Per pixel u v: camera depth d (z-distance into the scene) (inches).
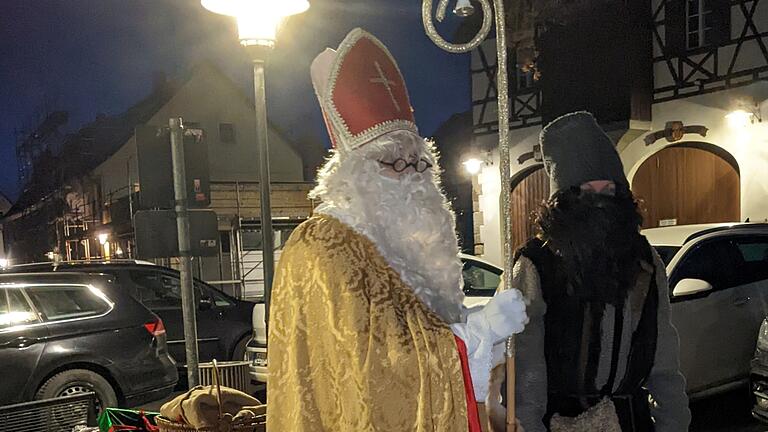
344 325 54.0
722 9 420.2
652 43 456.1
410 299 56.3
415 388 53.3
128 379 235.6
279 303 58.6
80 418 152.9
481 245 558.3
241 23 215.3
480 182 557.9
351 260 56.3
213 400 102.4
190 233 213.9
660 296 69.7
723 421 209.0
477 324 59.2
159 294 326.0
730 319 201.9
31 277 234.2
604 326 66.1
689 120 438.0
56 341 226.4
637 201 71.1
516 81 528.4
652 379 71.0
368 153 61.5
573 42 470.0
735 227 218.8
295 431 55.1
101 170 1021.2
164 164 214.4
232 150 999.6
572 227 66.8
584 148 69.8
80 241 1152.2
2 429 143.6
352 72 63.2
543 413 66.6
